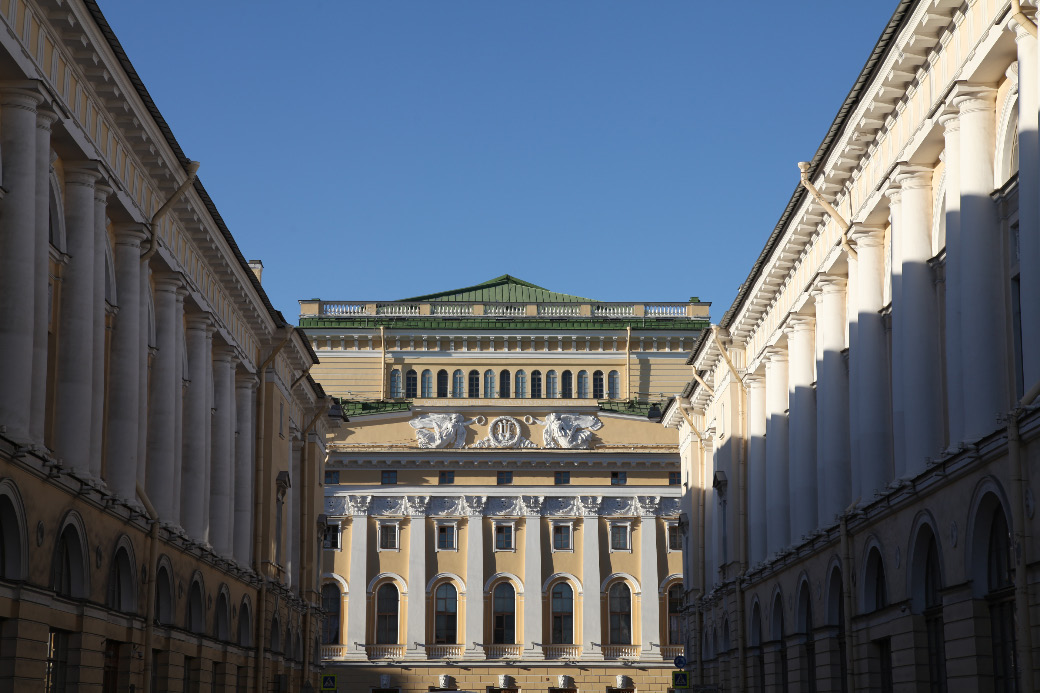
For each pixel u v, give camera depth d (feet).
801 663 129.80
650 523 261.03
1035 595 71.67
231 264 133.49
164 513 113.70
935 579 92.58
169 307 116.16
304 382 180.04
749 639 155.53
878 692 104.01
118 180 97.14
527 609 256.11
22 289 78.38
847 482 117.80
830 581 117.80
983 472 80.28
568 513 261.65
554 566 259.80
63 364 89.20
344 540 258.37
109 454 100.89
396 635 256.11
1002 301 81.97
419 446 260.83
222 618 134.51
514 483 262.26
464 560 258.78
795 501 131.75
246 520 146.82
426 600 256.52
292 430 178.29
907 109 96.53
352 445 260.01
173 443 115.65
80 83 88.89
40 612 80.69
